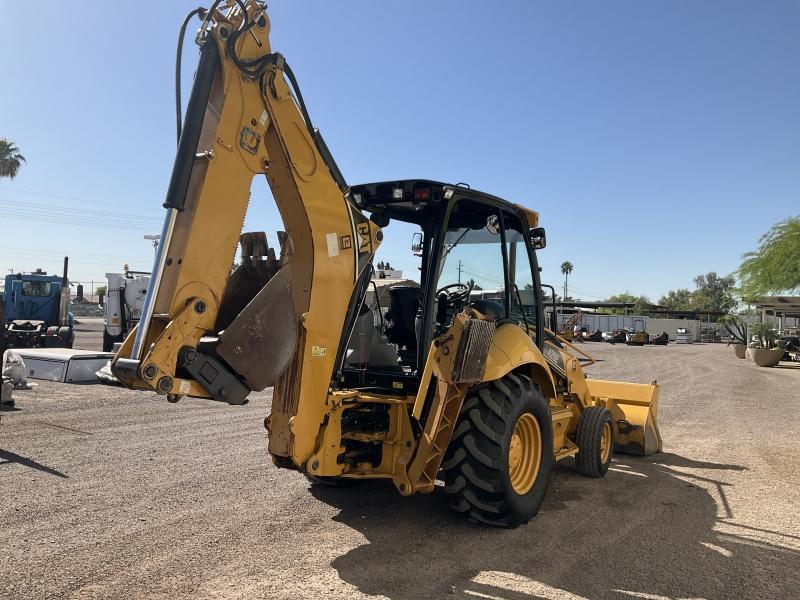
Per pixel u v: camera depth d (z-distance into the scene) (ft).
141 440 23.21
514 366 15.11
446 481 14.58
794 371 70.38
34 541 13.16
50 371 38.06
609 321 226.38
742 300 90.27
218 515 15.17
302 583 11.45
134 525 14.30
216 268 11.38
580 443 20.15
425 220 17.16
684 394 44.91
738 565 12.97
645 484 19.56
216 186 11.36
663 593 11.55
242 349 11.76
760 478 20.44
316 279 13.10
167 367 10.78
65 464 19.52
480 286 16.81
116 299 58.08
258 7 12.07
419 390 13.89
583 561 12.99
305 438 13.05
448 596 11.10
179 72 11.83
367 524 14.82
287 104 12.55
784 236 80.43
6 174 125.08
